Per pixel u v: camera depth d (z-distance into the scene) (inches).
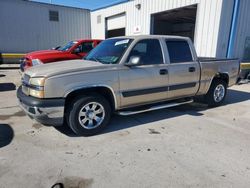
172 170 111.2
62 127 164.4
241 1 403.9
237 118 193.2
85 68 141.7
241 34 426.6
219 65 219.3
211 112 210.1
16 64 563.8
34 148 131.8
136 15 570.3
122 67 153.7
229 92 312.3
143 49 166.9
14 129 159.8
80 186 98.1
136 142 142.2
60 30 650.8
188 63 191.0
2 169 109.6
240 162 119.6
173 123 177.6
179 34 827.4
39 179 102.4
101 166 114.0
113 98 155.1
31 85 136.6
